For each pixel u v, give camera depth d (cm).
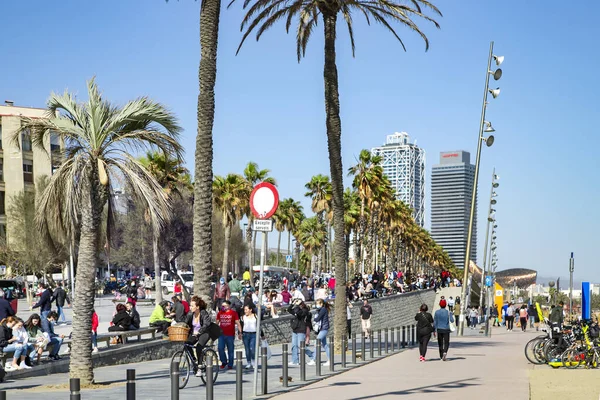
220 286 3092
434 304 7950
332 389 1457
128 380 867
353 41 2667
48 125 1549
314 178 8744
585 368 1923
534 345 2066
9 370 1689
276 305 3644
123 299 5116
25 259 5612
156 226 1564
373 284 5866
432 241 18562
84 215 1538
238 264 9394
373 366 2002
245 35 2562
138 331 2233
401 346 2878
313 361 2091
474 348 2769
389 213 9488
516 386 1508
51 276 5812
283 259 15075
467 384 1544
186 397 1330
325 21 2395
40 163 6981
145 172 1552
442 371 1844
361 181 7794
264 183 1301
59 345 1930
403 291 6750
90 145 1538
